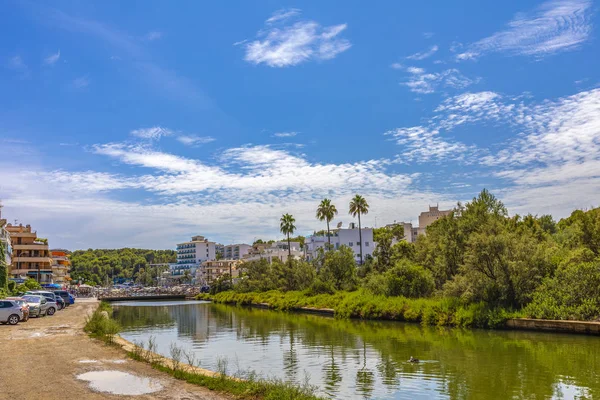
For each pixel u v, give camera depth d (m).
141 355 21.12
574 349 28.66
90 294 134.25
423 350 30.25
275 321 55.84
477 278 43.41
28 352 22.30
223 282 129.38
